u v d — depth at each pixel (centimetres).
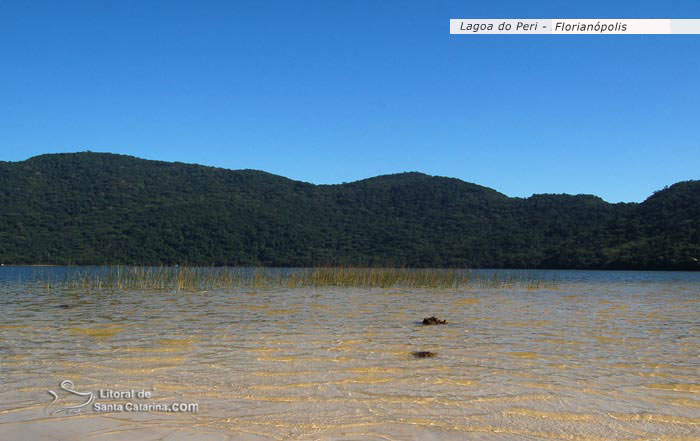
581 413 800
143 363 1090
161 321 1716
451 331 1513
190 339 1363
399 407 822
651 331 1532
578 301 2562
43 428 732
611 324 1681
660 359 1148
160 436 706
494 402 847
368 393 889
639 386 936
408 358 1142
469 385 938
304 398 862
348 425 747
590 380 973
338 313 1958
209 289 3284
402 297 2752
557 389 916
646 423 764
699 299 2703
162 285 3566
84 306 2202
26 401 846
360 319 1778
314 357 1148
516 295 2958
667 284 4225
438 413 796
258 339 1366
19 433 714
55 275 5009
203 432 720
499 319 1798
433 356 1160
